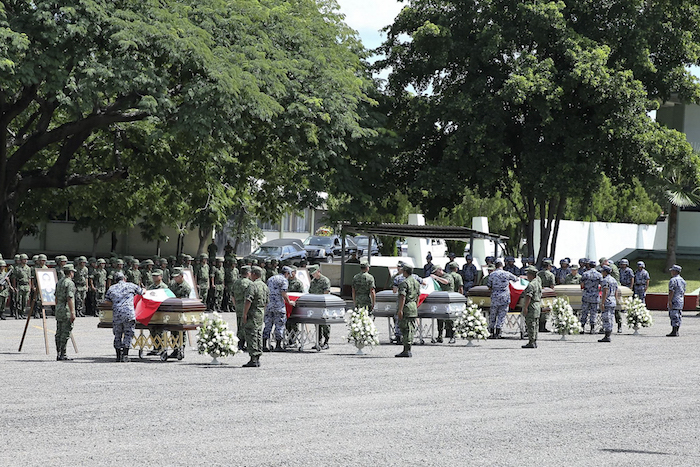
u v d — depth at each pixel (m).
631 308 29.05
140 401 13.42
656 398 14.62
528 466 9.54
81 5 27.02
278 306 21.28
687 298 41.03
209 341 18.41
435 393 14.70
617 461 9.89
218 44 30.78
